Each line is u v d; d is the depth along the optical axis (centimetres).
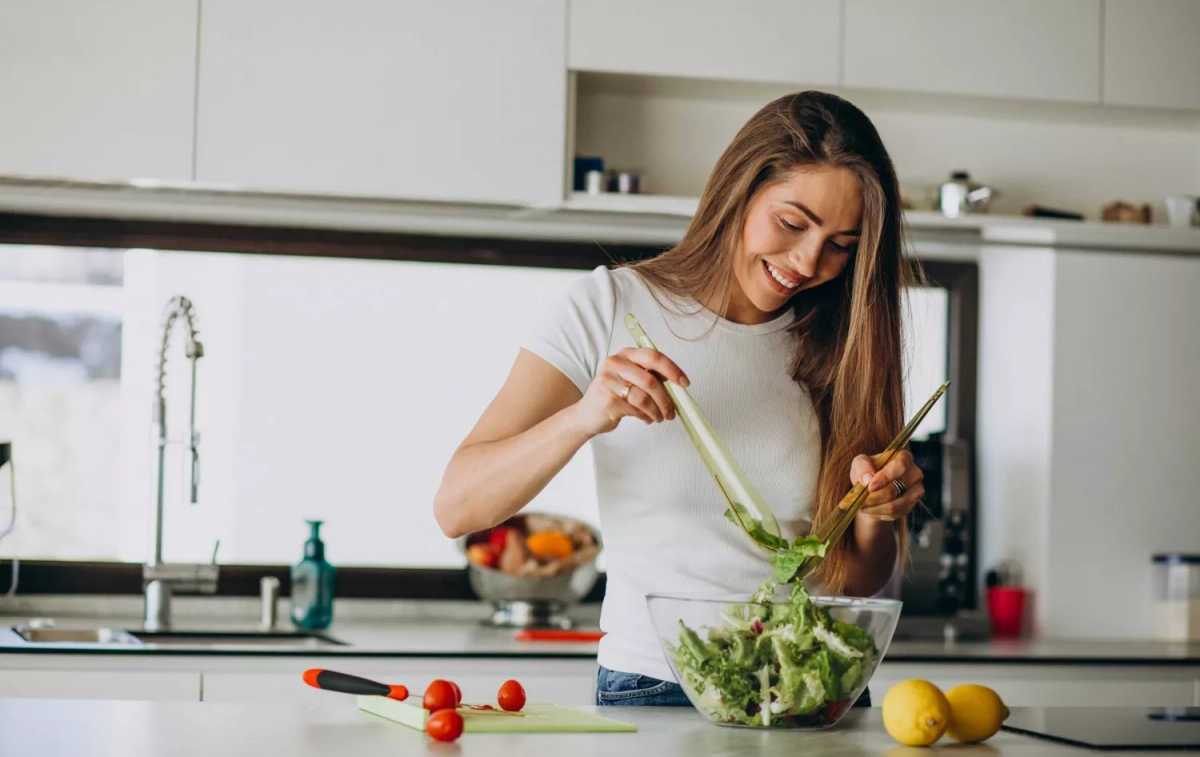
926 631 302
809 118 153
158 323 313
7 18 263
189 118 267
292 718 131
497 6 276
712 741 121
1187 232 304
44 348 309
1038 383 317
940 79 295
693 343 160
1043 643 300
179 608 304
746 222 157
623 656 152
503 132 276
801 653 125
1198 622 310
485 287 326
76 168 264
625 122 309
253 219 306
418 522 322
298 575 284
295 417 318
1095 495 315
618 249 324
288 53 270
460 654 243
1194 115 314
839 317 166
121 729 121
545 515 308
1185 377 320
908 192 304
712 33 286
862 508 146
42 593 300
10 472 293
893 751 119
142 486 312
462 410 325
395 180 272
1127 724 147
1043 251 317
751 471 160
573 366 155
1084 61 302
